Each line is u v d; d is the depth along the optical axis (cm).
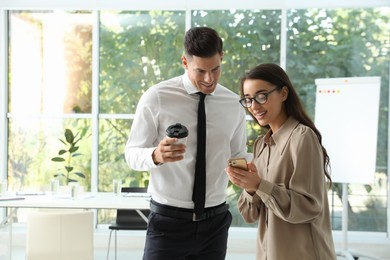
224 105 226
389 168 559
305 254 166
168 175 216
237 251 553
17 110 599
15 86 601
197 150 218
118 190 469
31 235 328
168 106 219
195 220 217
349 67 569
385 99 564
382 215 563
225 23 581
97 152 591
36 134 597
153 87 222
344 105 492
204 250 224
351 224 566
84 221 332
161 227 219
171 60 588
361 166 480
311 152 166
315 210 162
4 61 597
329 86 501
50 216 326
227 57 581
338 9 570
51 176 595
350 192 565
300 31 575
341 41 570
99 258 514
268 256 170
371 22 566
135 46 590
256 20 580
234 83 580
